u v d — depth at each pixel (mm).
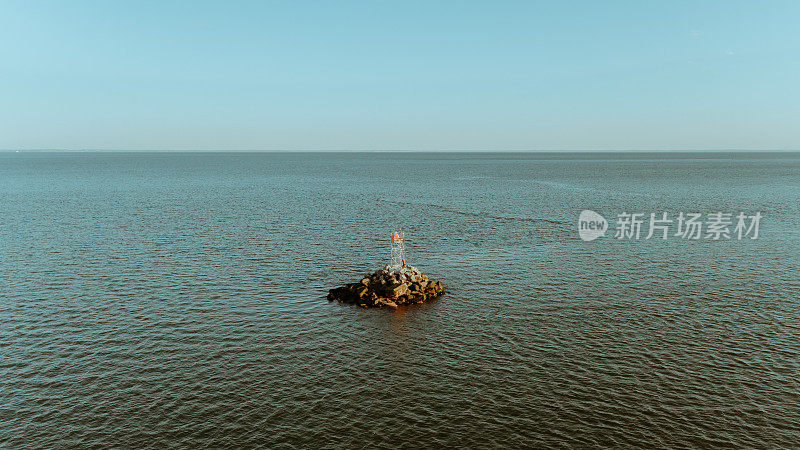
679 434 30781
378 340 44594
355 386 36625
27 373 38125
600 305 52469
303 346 43250
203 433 31141
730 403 33938
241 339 44469
